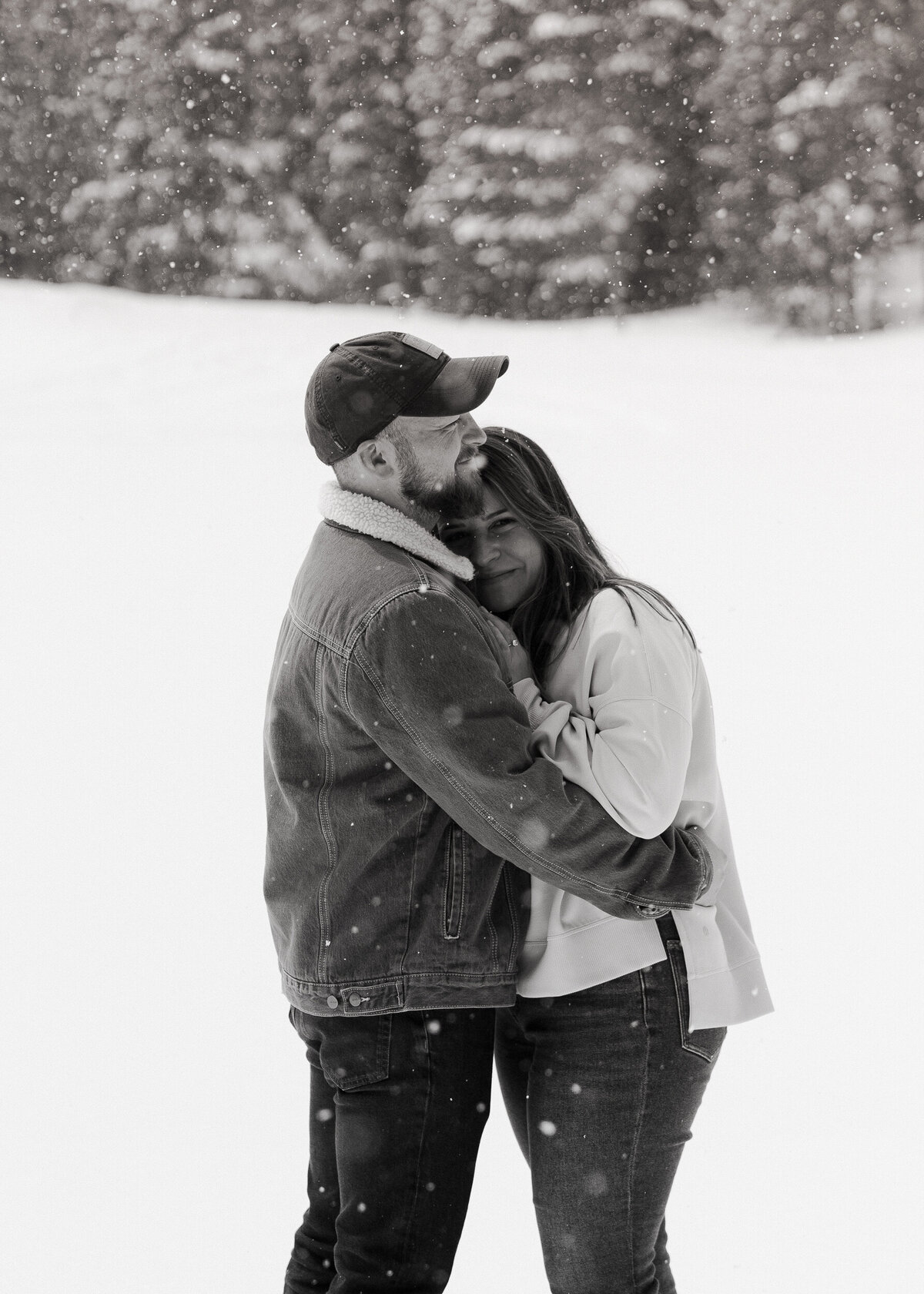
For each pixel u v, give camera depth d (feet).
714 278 65.31
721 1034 6.16
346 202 70.44
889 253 61.36
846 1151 8.57
